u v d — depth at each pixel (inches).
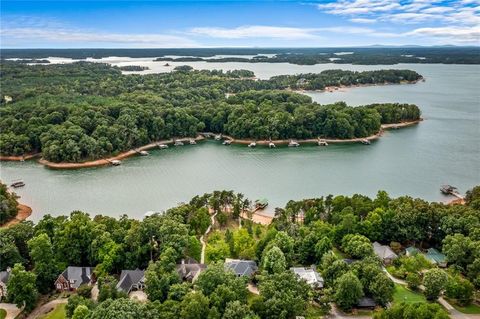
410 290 4517.7
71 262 4926.2
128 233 5039.4
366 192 7765.8
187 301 3838.6
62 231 4997.5
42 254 4677.7
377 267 4402.1
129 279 4569.4
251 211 6899.6
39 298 4530.0
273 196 7618.1
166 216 5600.4
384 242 5497.1
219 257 5123.0
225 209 6820.9
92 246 4909.0
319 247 4940.9
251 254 5068.9
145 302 4052.7
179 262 4938.5
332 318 4065.0
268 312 3843.5
